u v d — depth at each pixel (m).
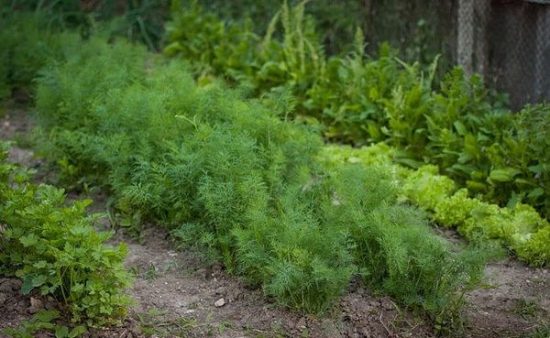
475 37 5.02
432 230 4.07
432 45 5.39
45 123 4.70
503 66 4.95
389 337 3.38
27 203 3.41
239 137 3.94
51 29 6.28
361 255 3.58
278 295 3.44
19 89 5.69
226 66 5.78
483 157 4.42
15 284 3.44
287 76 5.47
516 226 4.01
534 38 4.79
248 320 3.43
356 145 5.02
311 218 3.59
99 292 3.26
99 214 3.43
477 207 4.14
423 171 4.47
